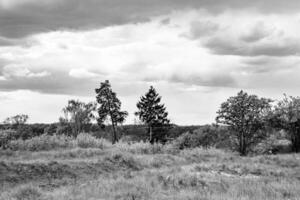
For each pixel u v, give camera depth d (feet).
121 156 66.64
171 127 210.59
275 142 123.65
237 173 57.11
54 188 42.11
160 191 38.75
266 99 120.67
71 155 70.33
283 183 44.98
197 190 39.45
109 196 35.78
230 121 121.80
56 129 168.14
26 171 48.91
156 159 72.13
